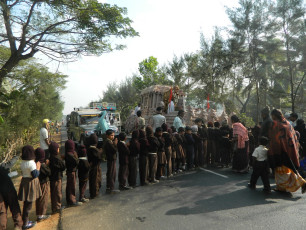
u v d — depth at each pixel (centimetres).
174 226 380
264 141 558
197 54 2450
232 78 2230
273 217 408
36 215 442
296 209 444
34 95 1266
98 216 430
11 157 877
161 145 671
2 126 899
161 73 3080
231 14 1972
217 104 1585
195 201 495
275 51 1895
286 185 523
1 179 380
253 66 2025
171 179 684
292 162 523
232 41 2022
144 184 627
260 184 627
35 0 888
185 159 818
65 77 1480
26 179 403
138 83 3180
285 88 2664
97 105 2036
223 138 829
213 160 870
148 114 1369
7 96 1120
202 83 2316
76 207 482
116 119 1964
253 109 3597
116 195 549
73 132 1290
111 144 571
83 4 971
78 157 513
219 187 596
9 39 970
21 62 1316
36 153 424
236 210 442
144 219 411
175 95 1335
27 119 1060
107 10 1014
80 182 508
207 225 381
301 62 1892
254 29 1911
